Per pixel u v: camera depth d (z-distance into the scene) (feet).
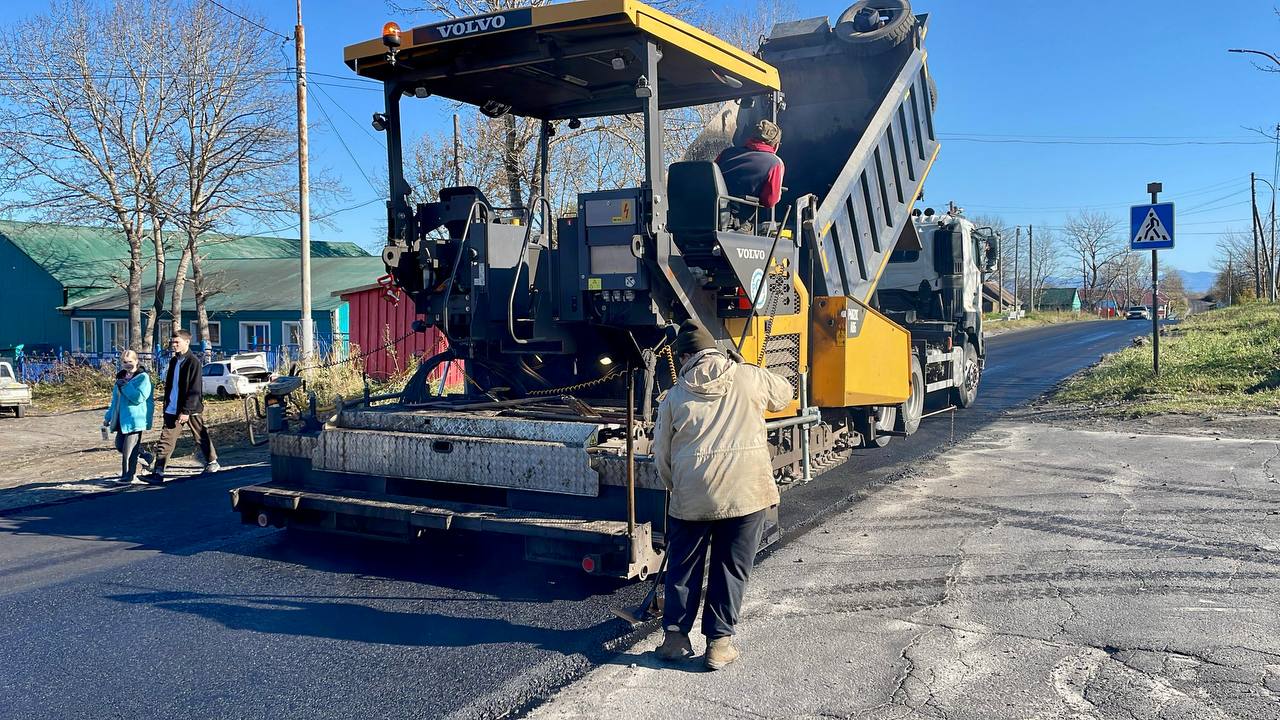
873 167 31.60
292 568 20.39
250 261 126.72
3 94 90.84
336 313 97.76
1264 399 37.50
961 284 43.86
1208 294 338.34
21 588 19.30
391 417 20.94
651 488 17.20
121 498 29.40
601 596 17.92
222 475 33.37
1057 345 94.12
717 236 19.48
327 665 14.64
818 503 24.86
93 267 125.59
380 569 20.13
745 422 14.17
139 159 96.12
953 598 16.93
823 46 34.42
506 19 19.26
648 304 19.43
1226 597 16.48
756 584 18.10
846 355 25.58
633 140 65.41
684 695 13.14
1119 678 13.24
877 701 12.77
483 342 22.48
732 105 33.40
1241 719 11.91
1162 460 28.71
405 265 22.76
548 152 27.50
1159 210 44.32
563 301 20.56
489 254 22.00
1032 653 14.26
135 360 32.45
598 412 19.99
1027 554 19.51
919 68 34.50
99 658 15.16
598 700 13.03
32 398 85.56
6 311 126.00
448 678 13.98
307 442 21.75
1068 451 31.14
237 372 75.56
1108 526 21.50
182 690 13.78
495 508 18.93
